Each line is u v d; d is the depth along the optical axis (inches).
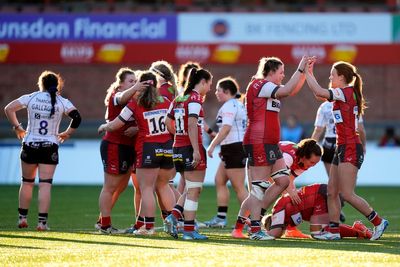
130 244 1381.6
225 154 1760.6
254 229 1475.1
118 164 1603.1
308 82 1451.8
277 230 1504.7
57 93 1694.1
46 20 4284.0
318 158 1518.2
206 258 1198.3
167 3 4313.5
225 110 1720.0
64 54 4301.2
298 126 3309.5
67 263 1157.1
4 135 4421.8
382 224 1481.3
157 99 1535.4
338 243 1414.9
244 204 1520.7
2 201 2436.0
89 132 4407.0
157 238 1489.9
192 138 1438.2
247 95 1460.4
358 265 1134.4
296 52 4247.0
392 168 3225.9
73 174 3233.3
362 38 4237.2
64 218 1957.4
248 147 1455.5
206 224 1801.2
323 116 2011.6
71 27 4284.0
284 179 1456.7
